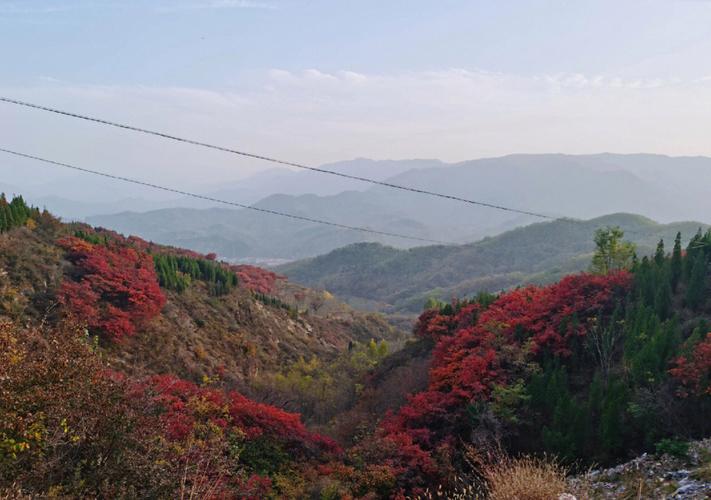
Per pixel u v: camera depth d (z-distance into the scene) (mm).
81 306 45812
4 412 10109
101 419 11422
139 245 91750
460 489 14945
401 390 38250
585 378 27922
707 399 20328
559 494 9164
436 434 26109
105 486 10648
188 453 13602
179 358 52656
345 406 46125
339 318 110000
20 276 46219
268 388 51031
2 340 11383
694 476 13273
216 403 26078
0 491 9398
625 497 13000
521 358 28984
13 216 54344
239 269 116188
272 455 23781
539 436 23766
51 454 10828
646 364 23250
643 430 20891
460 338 35125
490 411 24406
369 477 21641
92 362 12492
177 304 65188
